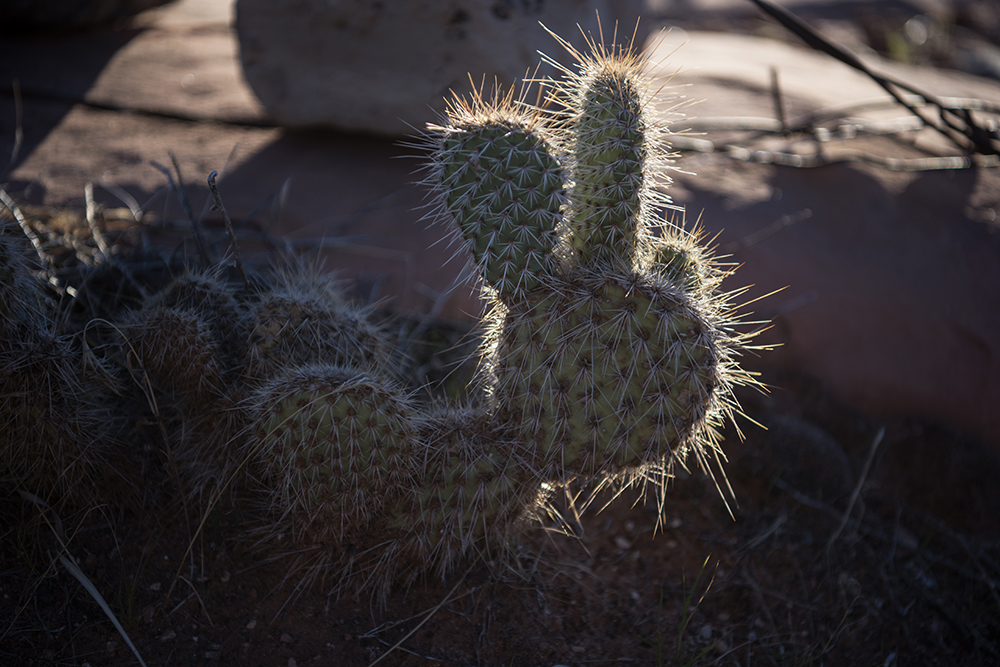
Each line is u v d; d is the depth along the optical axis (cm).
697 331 70
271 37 101
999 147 110
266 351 74
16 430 71
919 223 99
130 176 97
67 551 72
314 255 90
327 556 73
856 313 91
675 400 70
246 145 106
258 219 93
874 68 171
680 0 230
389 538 73
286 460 70
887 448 87
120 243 87
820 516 83
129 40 145
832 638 78
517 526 76
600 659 75
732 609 78
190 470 75
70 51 136
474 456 72
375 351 77
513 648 74
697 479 83
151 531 75
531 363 71
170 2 165
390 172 100
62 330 76
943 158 114
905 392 89
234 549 75
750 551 81
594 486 80
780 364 89
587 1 100
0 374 71
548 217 69
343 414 70
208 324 74
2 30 141
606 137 70
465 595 76
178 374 73
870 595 80
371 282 89
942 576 82
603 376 70
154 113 113
